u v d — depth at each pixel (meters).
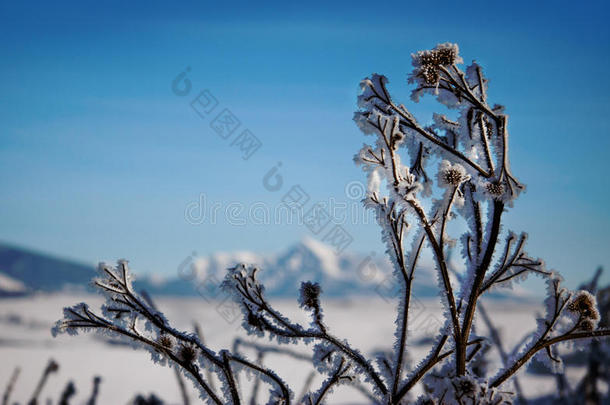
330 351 1.47
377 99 1.47
